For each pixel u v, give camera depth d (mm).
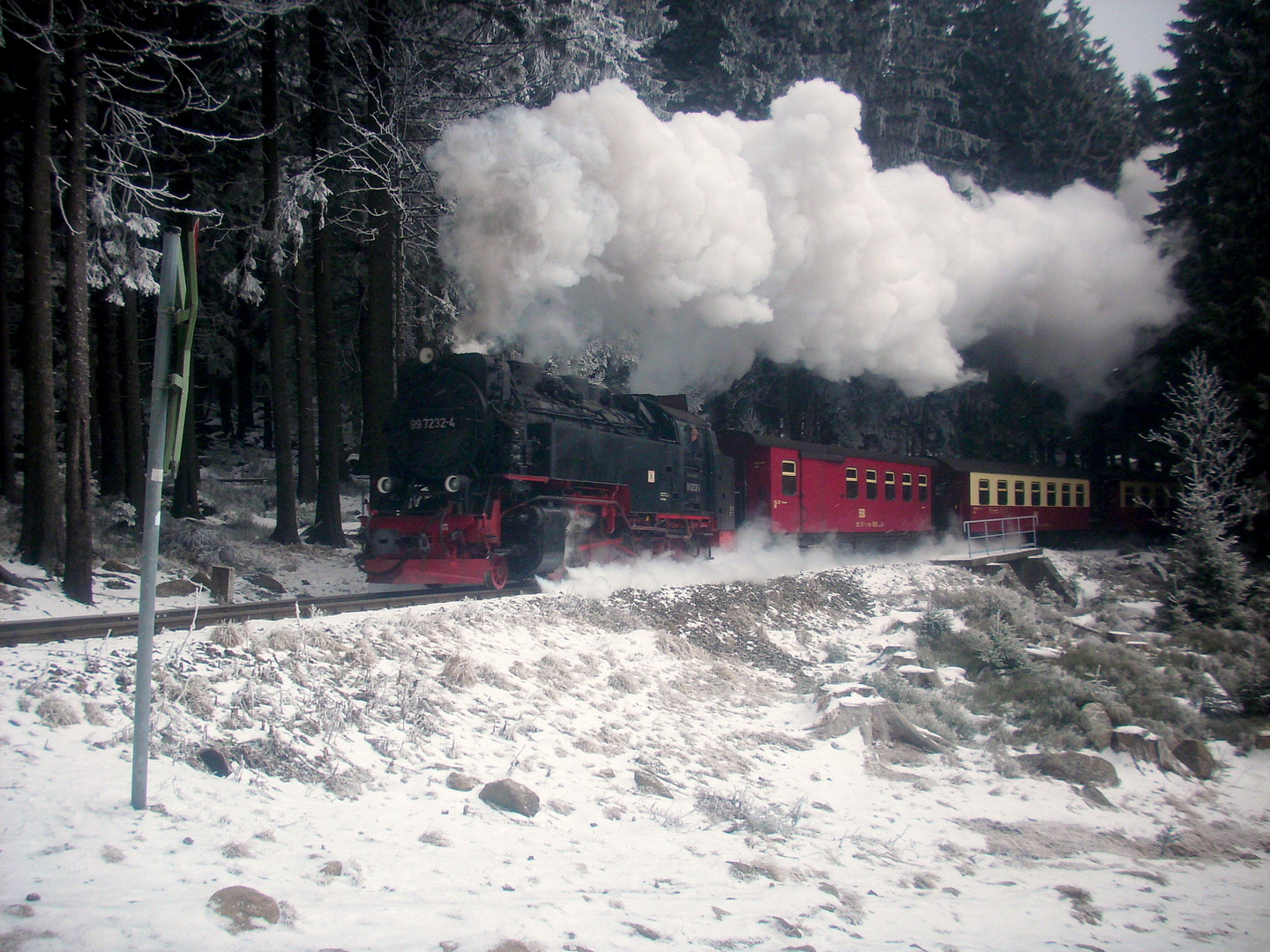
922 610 16953
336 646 7820
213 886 3910
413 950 3529
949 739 10781
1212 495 20625
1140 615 20047
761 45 27859
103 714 5695
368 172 16938
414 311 21000
